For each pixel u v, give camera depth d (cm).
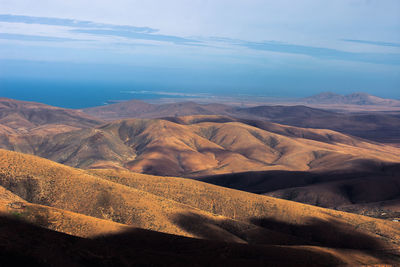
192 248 5394
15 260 3291
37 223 5041
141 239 5475
